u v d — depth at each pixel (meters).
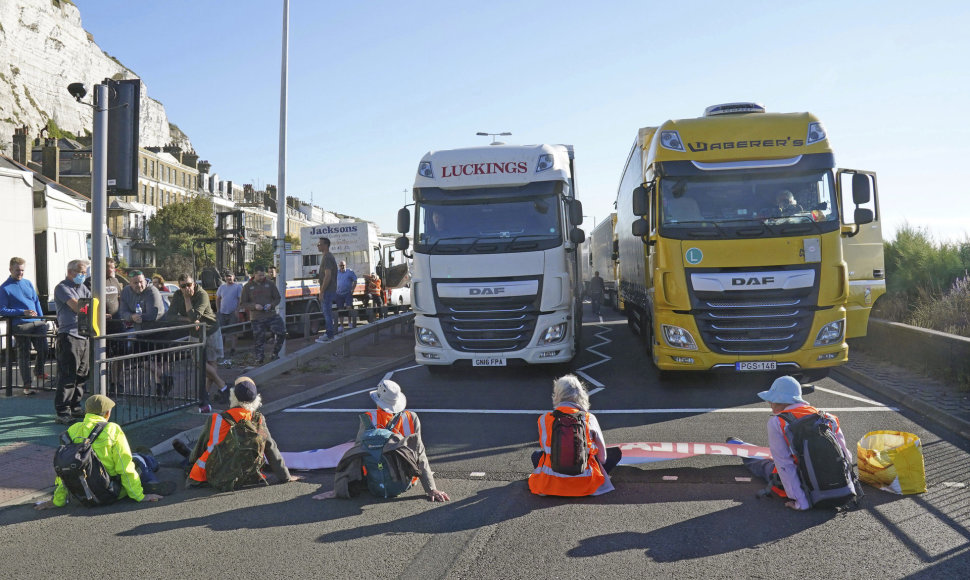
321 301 14.67
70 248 16.77
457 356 11.27
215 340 10.06
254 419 6.32
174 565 4.53
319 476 6.62
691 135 10.00
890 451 5.69
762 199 9.70
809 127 9.91
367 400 10.41
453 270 11.31
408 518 5.37
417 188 11.63
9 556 4.71
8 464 6.85
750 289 9.45
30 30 98.69
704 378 11.49
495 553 4.63
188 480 6.27
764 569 4.29
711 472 6.37
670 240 9.77
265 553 4.71
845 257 12.33
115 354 8.84
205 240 28.92
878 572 4.23
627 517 5.27
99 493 5.68
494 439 7.85
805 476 5.29
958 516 5.11
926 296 14.08
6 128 84.62
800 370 9.71
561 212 11.47
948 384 9.80
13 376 10.66
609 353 14.92
